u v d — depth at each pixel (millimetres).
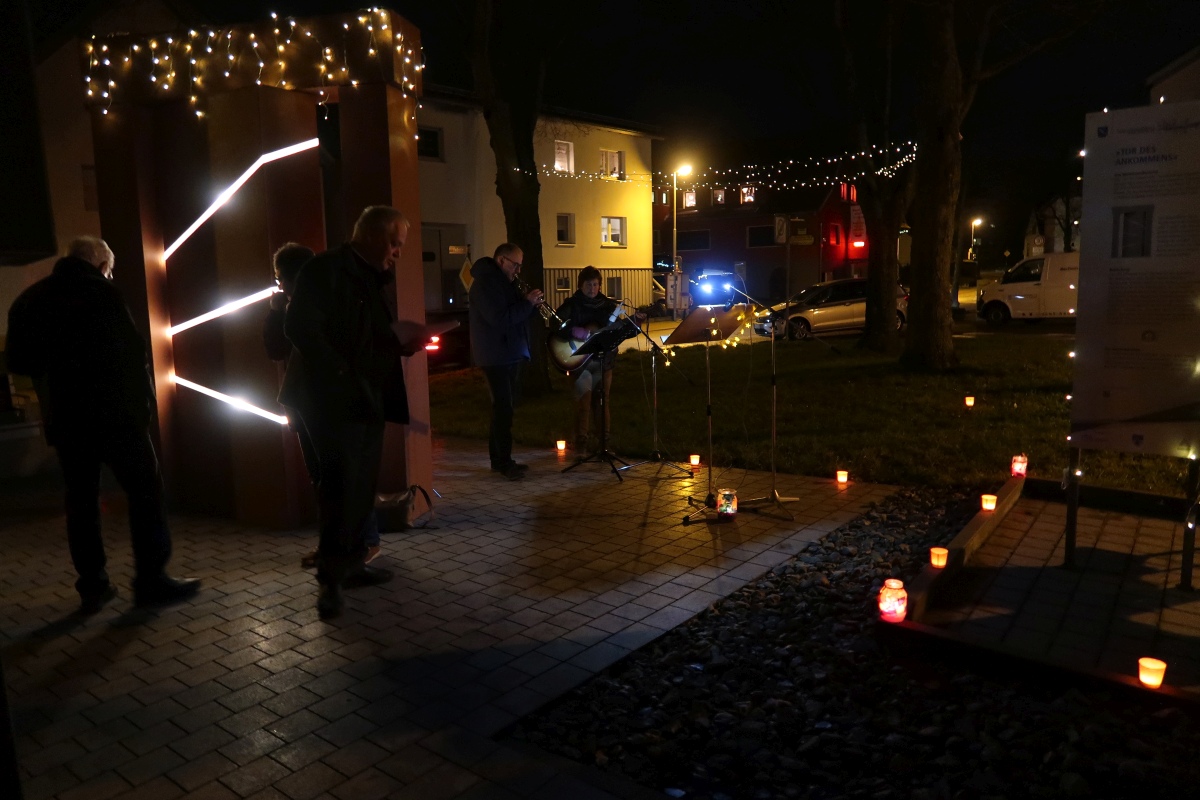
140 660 3900
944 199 12953
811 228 40312
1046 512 6047
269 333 5074
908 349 13609
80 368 4191
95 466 4363
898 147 16969
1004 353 15844
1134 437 4551
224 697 3535
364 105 5531
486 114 11922
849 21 16016
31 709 3467
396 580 4879
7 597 4707
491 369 7109
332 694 3545
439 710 3396
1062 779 2768
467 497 6742
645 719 3305
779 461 7676
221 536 5750
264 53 5594
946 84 12484
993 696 3416
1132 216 4367
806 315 21516
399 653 3928
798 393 11750
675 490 6875
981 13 13055
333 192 6141
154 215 6168
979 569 4941
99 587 4473
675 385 13102
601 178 27812
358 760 3047
